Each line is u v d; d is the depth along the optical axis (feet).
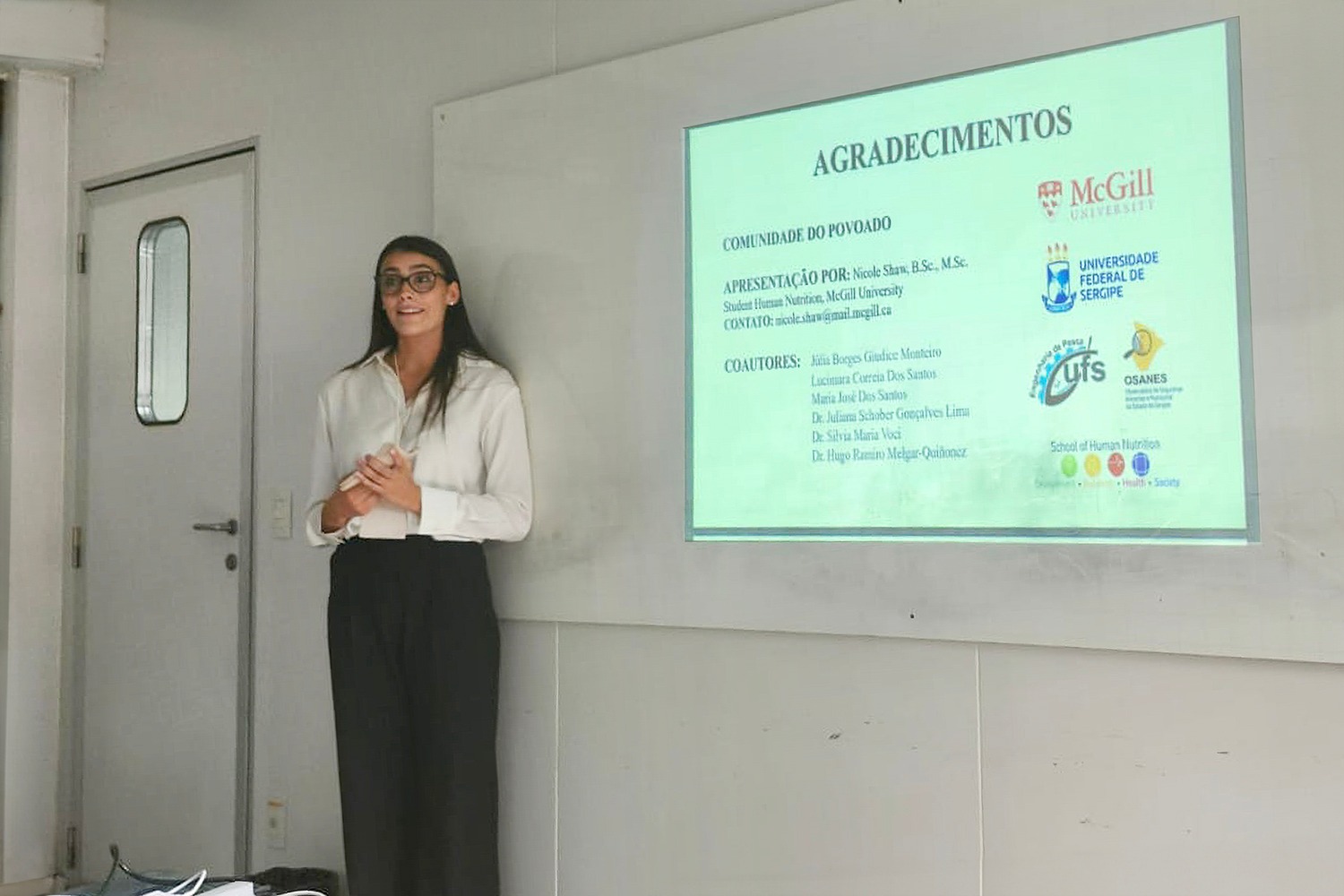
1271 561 6.35
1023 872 7.13
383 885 8.81
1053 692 7.08
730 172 8.36
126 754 12.20
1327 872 6.23
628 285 8.80
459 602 8.78
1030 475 7.11
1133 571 6.75
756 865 8.14
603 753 8.89
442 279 9.17
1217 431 6.54
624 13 9.04
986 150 7.34
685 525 8.45
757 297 8.22
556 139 9.21
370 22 10.59
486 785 8.82
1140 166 6.82
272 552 11.05
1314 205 6.31
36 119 13.01
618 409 8.81
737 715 8.28
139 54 12.55
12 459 12.69
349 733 8.87
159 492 12.09
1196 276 6.63
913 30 7.61
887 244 7.68
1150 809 6.74
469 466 9.11
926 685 7.52
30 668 12.69
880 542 7.62
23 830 12.55
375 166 10.51
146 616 12.12
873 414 7.71
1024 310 7.18
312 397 10.84
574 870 8.99
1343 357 6.21
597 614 8.84
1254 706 6.46
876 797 7.68
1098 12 6.95
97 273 12.85
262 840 10.93
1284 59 6.40
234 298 11.55
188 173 12.02
